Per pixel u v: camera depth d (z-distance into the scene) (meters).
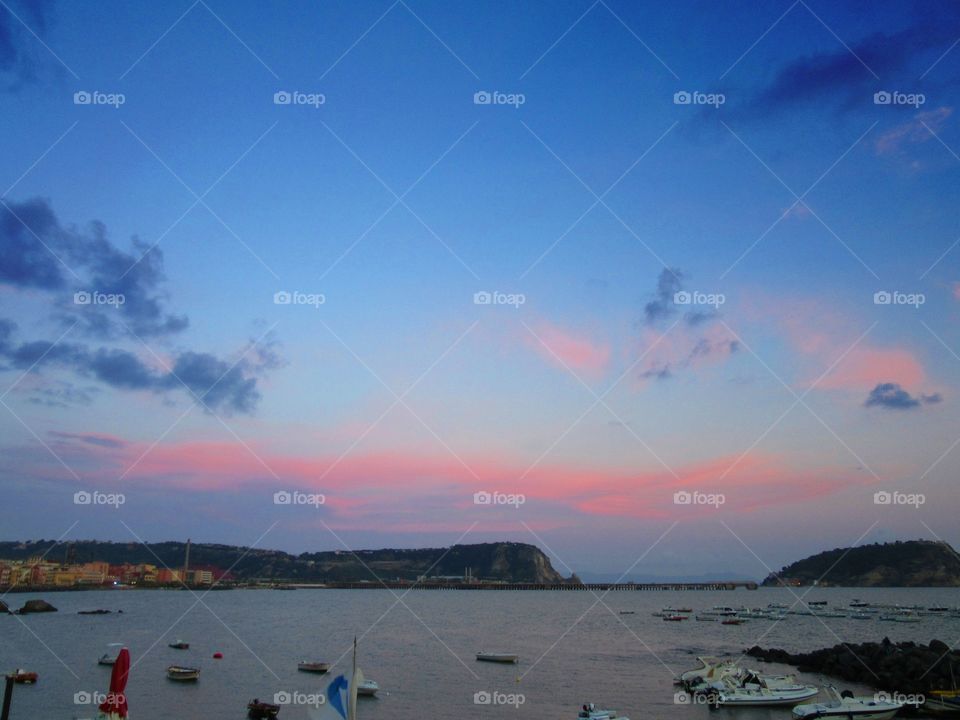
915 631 191.75
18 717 76.69
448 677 109.75
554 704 89.25
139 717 78.94
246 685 98.94
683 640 173.88
